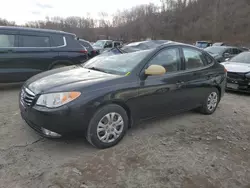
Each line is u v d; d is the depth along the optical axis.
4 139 3.03
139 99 3.11
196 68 3.96
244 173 2.54
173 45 3.69
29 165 2.48
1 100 4.84
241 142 3.31
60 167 2.47
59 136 2.63
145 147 2.99
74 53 6.46
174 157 2.79
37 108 2.60
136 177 2.37
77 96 2.60
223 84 4.54
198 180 2.38
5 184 2.17
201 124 3.91
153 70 3.08
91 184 2.23
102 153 2.79
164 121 3.96
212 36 45.19
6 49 5.39
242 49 13.54
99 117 2.77
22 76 5.69
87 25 57.44
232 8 48.50
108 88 2.80
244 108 5.09
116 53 4.07
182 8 59.06
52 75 3.23
